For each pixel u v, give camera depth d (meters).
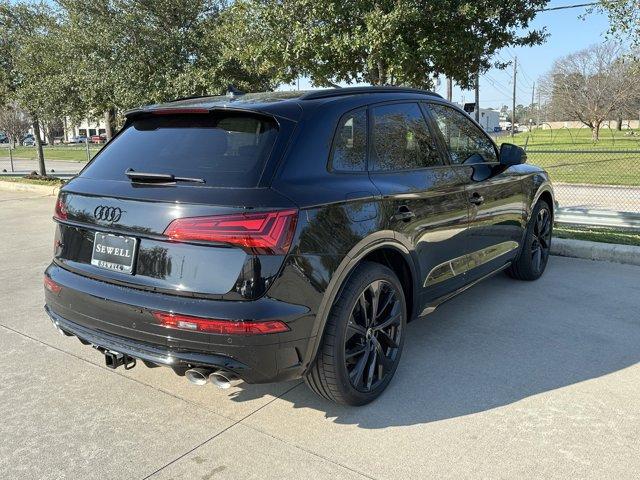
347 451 2.87
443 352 4.00
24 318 4.86
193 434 3.05
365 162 3.32
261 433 3.05
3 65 16.05
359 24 7.77
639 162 23.39
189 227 2.63
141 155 3.13
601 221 8.45
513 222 4.95
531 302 5.03
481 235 4.39
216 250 2.62
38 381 3.68
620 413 3.18
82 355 4.08
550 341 4.18
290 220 2.67
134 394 3.50
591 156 27.34
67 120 17.41
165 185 2.82
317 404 3.35
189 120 3.21
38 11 15.57
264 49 8.58
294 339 2.73
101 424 3.16
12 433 3.07
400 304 3.47
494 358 3.90
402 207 3.40
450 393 3.43
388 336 3.42
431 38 7.76
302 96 3.24
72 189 3.20
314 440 2.97
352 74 8.78
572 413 3.18
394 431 3.04
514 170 5.00
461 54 8.10
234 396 3.46
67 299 3.11
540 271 5.73
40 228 9.23
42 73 14.55
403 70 7.75
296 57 8.37
